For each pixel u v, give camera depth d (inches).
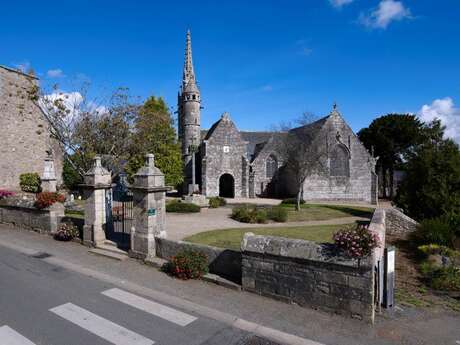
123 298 224.4
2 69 859.4
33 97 629.9
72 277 268.1
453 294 246.7
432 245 376.2
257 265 228.4
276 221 644.1
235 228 537.0
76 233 393.7
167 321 190.7
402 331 180.7
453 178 486.3
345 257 191.8
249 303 215.5
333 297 197.3
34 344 162.6
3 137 859.4
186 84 1652.3
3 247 368.8
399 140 1521.9
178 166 1110.4
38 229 450.0
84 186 372.2
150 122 762.2
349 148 1231.5
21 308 205.8
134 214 321.7
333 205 1032.2
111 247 351.9
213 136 1298.0
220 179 1439.5
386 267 210.4
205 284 251.8
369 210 879.1
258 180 1348.4
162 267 286.0
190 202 863.1
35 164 933.8
